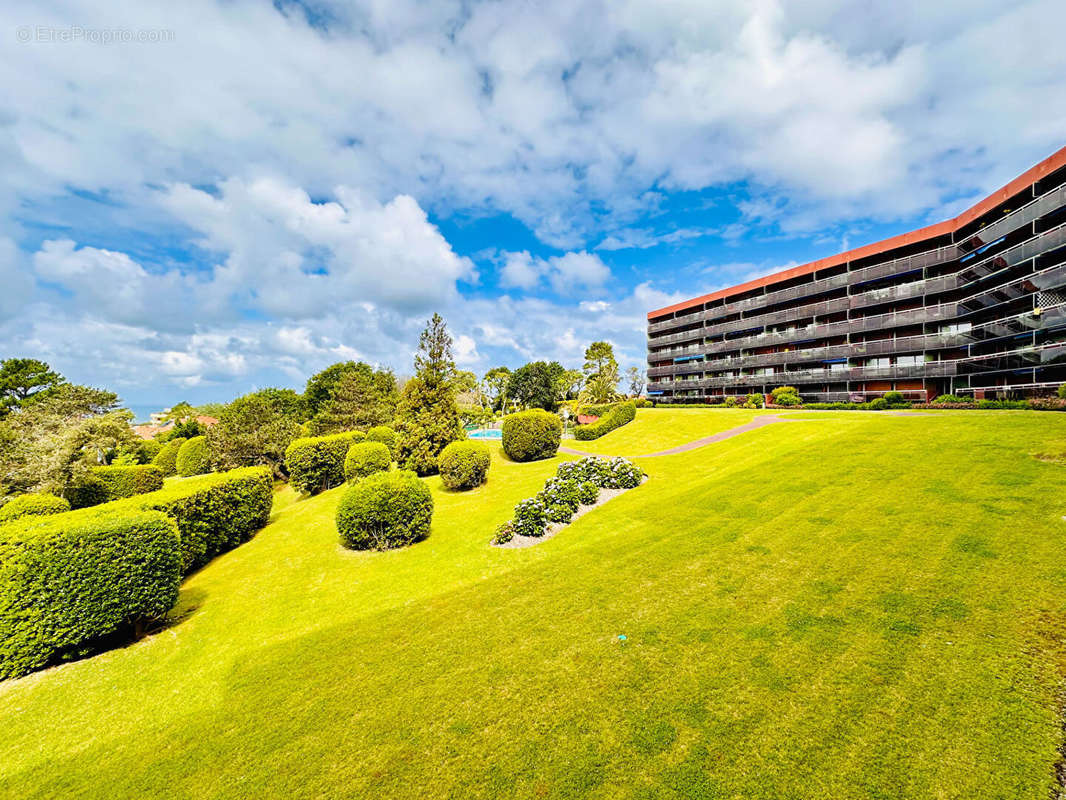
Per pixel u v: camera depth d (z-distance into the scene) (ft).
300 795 11.89
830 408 106.73
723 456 57.16
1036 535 20.39
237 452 69.31
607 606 20.51
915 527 23.47
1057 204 67.46
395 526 33.71
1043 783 9.80
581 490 42.63
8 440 66.64
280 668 18.49
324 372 158.51
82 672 19.47
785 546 24.25
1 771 14.03
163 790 12.62
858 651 14.99
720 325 168.76
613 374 200.85
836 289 128.26
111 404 111.96
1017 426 40.63
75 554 20.11
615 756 11.98
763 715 12.80
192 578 31.22
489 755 12.53
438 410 64.90
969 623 15.53
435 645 18.89
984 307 89.10
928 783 10.19
